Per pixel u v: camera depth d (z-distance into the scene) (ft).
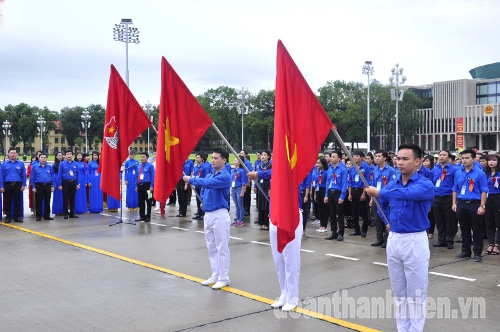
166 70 21.88
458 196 28.17
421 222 15.03
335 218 34.27
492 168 29.32
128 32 102.37
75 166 45.88
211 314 18.60
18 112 299.79
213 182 21.59
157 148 21.91
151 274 24.73
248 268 25.93
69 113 314.14
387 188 15.80
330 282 23.08
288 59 17.33
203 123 22.04
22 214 44.88
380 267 26.03
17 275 24.63
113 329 17.10
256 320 17.94
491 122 248.73
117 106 33.83
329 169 34.86
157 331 16.88
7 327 17.38
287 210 16.53
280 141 16.71
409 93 223.51
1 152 302.25
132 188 50.06
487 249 30.60
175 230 38.60
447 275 24.22
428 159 35.88
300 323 17.60
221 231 22.00
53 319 18.16
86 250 30.89
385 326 17.24
